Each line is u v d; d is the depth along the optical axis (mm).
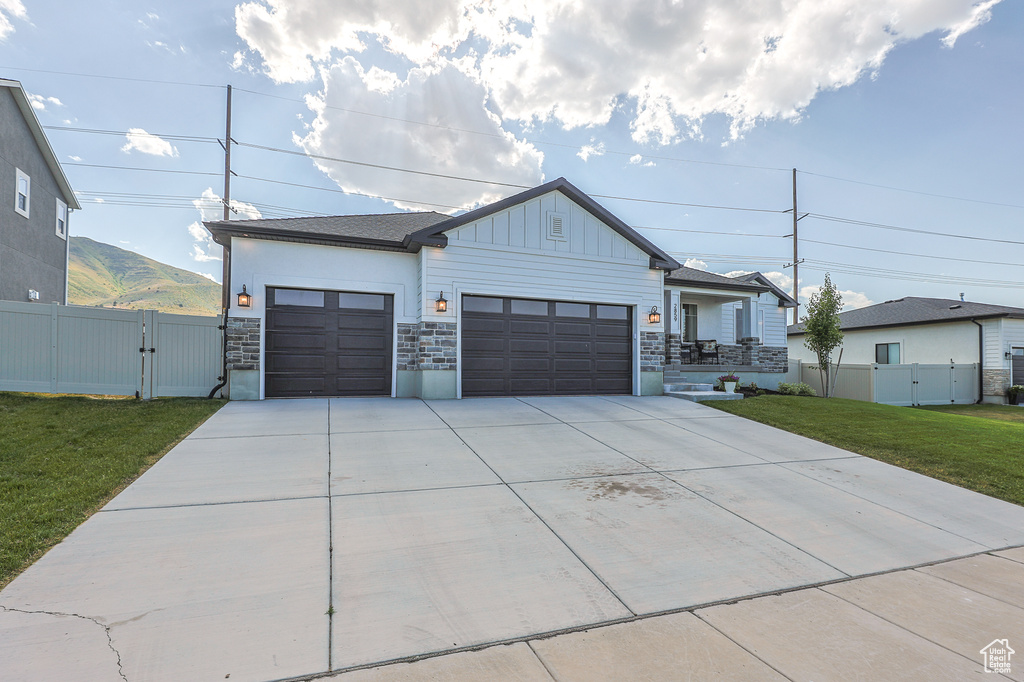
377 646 2463
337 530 3912
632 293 12359
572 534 4035
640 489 5258
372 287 10727
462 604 2912
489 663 2359
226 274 13578
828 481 5836
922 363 19703
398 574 3250
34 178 14781
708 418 9352
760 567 3592
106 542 3543
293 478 5137
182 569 3195
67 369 8516
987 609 3088
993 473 6270
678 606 2994
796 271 26484
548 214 11531
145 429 6699
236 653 2357
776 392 14406
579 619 2803
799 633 2730
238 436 6758
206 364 9641
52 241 15859
